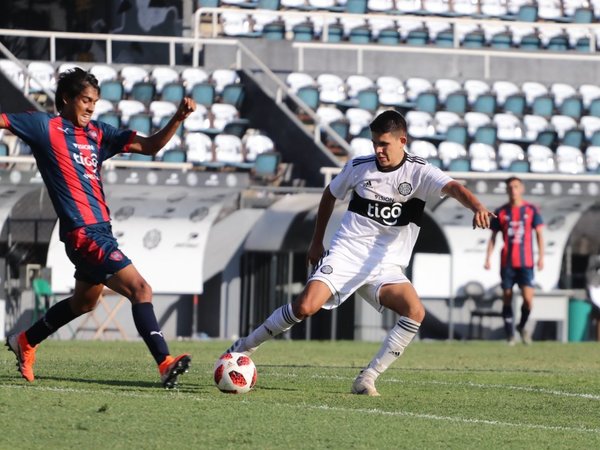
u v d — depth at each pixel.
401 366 40.88
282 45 78.31
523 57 82.00
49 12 85.00
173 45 75.00
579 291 66.06
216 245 61.56
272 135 71.19
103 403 23.89
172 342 55.38
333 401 26.58
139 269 58.12
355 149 71.94
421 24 85.81
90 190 26.27
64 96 26.33
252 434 21.12
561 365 43.12
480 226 26.39
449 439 21.55
